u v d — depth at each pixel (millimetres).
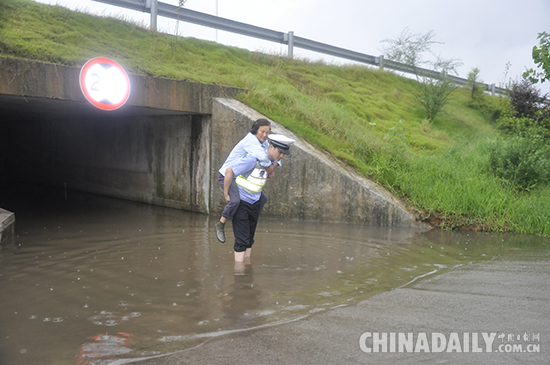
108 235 6395
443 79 14555
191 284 3918
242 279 4105
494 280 4195
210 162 9047
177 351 2504
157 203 10656
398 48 15242
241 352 2494
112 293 3635
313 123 9789
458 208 7992
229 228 7273
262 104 9750
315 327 2891
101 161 12586
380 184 8648
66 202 10578
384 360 2385
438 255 5406
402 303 3436
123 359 2406
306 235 6676
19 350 2529
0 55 6871
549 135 13414
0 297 3518
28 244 5676
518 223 7688
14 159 16859
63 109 10242
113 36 10008
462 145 11414
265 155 4672
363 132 10203
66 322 2975
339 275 4328
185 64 10164
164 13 12172
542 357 2416
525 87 15391
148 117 10742
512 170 9078
